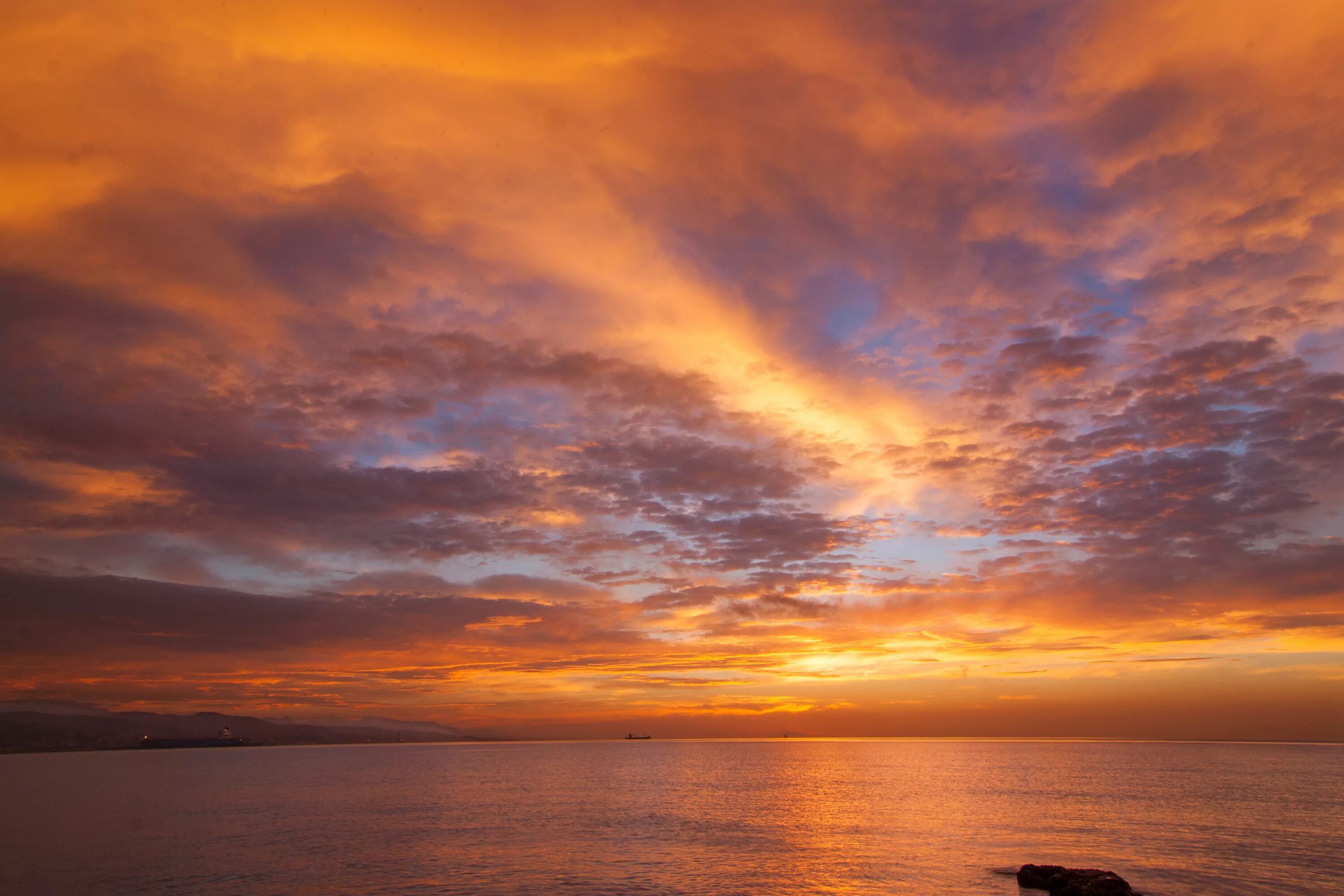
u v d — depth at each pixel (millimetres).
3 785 156250
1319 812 92812
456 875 57500
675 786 147500
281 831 82625
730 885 53812
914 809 100875
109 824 89125
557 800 118688
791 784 151625
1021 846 68375
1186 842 69938
